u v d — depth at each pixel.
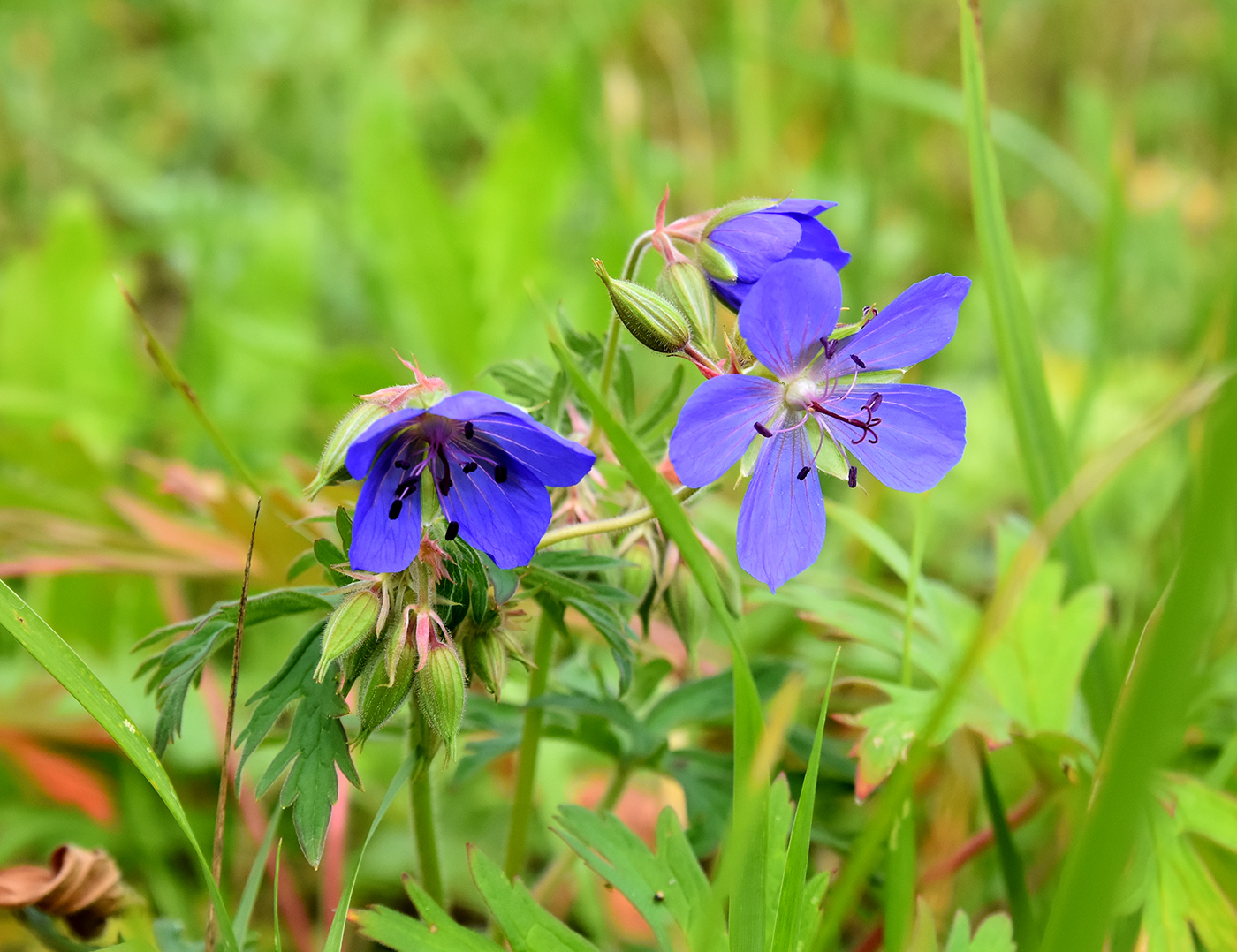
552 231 0.75
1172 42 1.05
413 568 0.42
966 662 0.39
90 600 0.54
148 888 0.50
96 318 0.66
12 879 0.44
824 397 0.42
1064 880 0.40
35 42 0.96
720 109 0.99
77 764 0.50
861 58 0.89
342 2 0.96
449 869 0.51
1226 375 0.40
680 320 0.42
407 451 0.42
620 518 0.43
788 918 0.41
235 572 0.51
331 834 0.48
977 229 0.50
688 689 0.47
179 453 0.62
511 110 0.98
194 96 0.93
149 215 0.81
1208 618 0.39
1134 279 0.78
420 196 0.69
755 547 0.42
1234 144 0.95
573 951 0.42
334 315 0.79
